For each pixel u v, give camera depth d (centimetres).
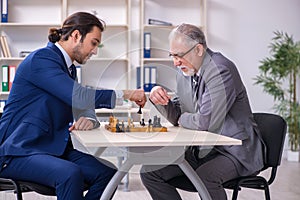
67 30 264
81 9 656
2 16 628
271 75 692
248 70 690
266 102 695
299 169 610
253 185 282
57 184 239
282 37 689
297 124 663
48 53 261
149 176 281
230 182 277
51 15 653
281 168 617
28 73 258
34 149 252
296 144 668
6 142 250
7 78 614
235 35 687
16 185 246
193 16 675
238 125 281
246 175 278
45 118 257
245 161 276
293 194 478
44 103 258
